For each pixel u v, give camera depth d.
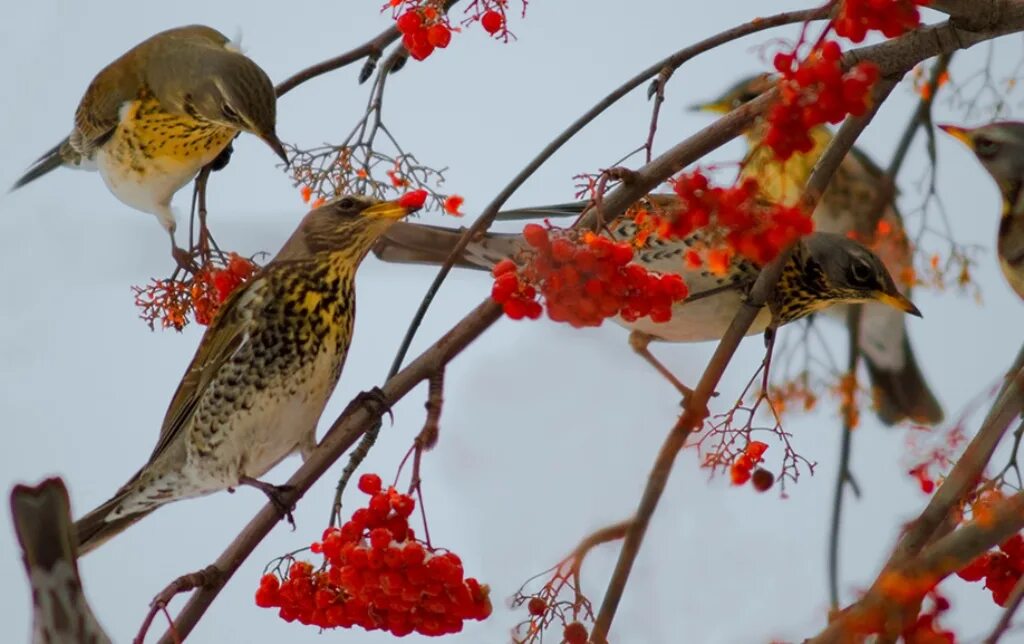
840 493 9.45
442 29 8.28
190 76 12.73
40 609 7.73
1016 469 7.96
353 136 9.99
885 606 6.72
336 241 10.66
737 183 7.11
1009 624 6.71
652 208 8.44
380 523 7.80
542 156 8.09
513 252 11.49
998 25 7.57
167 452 10.93
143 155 13.20
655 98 7.77
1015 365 8.57
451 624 8.01
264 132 12.45
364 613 8.24
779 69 6.71
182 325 10.68
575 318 7.16
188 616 8.16
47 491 7.91
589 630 8.06
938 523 7.27
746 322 8.29
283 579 8.48
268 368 10.63
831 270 11.11
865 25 6.61
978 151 12.62
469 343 8.12
